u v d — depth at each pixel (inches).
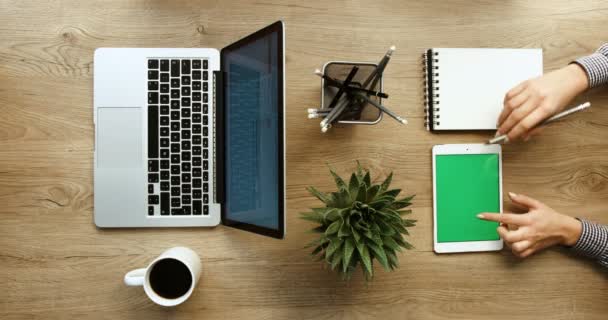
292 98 28.6
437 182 29.2
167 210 27.2
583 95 30.0
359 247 21.6
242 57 25.2
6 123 27.8
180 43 28.2
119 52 27.0
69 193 28.0
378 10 29.1
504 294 29.7
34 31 28.0
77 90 28.1
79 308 27.8
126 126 27.1
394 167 29.1
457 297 29.4
